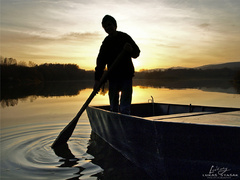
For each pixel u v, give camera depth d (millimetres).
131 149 2691
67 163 2674
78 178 2273
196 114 2555
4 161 2727
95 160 2781
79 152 3084
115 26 3305
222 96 10383
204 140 1909
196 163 1976
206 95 11047
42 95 13047
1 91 17422
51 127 4480
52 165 2615
